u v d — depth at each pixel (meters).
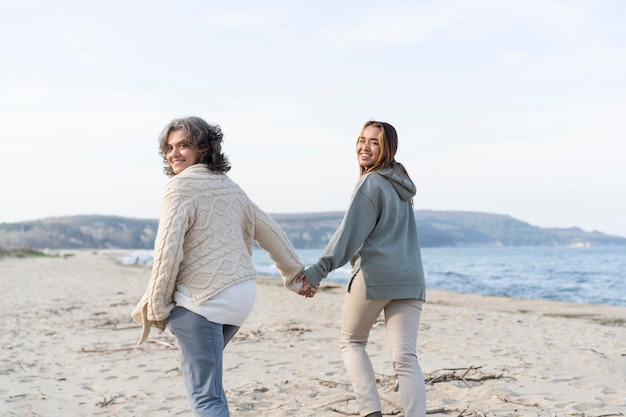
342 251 3.31
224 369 5.89
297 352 6.78
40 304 12.70
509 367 5.73
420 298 3.41
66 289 17.61
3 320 9.87
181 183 2.98
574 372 5.47
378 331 8.09
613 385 4.96
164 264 2.86
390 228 3.39
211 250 2.96
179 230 2.88
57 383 5.42
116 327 8.97
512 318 10.25
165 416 4.31
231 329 3.10
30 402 4.75
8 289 17.38
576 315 11.93
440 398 4.63
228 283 2.95
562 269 53.41
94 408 4.55
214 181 3.06
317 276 3.30
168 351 6.88
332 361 6.19
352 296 3.44
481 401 4.47
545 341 7.52
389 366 5.84
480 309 13.05
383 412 4.15
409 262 3.40
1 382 5.46
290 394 4.79
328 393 4.78
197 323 2.92
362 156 3.51
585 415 4.07
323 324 9.21
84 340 7.80
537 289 27.17
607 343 7.35
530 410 4.22
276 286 19.22
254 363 6.17
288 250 3.33
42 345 7.45
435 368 5.76
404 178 3.48
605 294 24.25
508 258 100.00
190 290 2.94
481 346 7.13
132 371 5.86
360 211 3.33
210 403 2.91
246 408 4.42
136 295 15.43
